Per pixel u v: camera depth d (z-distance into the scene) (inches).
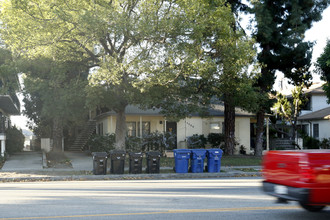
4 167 820.0
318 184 294.2
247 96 933.8
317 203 295.7
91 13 737.6
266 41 1018.7
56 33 799.7
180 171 764.0
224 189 512.4
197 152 770.8
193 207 371.6
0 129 1071.0
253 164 916.6
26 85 877.8
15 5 759.1
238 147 1380.4
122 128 923.4
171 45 744.3
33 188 535.8
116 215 332.5
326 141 1400.1
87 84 813.2
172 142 1201.4
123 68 744.3
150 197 436.5
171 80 758.5
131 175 728.3
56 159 1024.9
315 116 1521.9
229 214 338.0
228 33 818.8
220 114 1359.5
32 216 328.2
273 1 1053.8
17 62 844.0
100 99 805.2
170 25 727.7
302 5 1036.5
